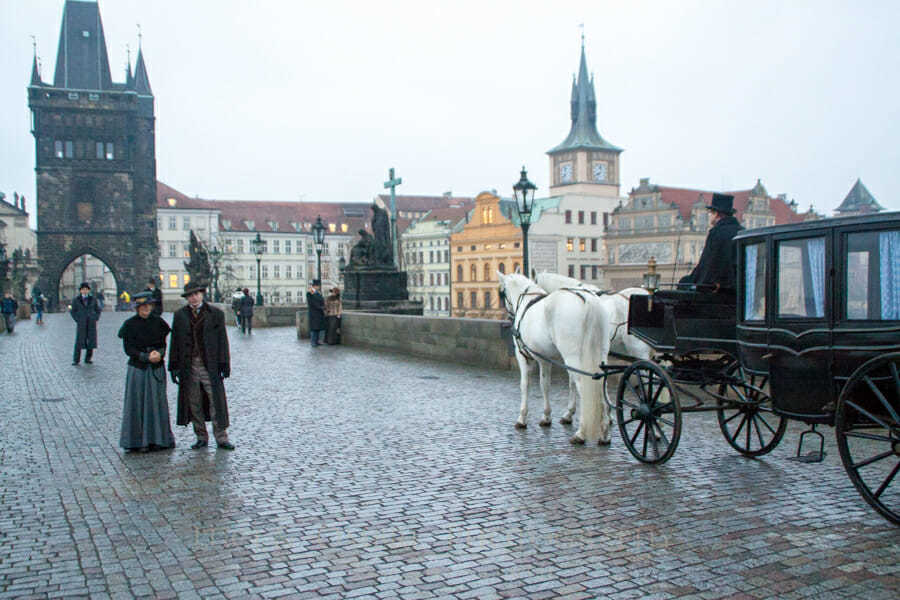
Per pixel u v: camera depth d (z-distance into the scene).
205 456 9.88
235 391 15.86
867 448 9.75
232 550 6.39
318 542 6.57
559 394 14.86
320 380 17.56
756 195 98.75
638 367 9.12
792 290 7.31
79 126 94.88
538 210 108.69
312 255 138.12
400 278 36.34
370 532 6.82
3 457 9.85
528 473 8.75
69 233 95.12
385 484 8.41
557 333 9.88
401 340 24.06
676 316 8.88
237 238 132.00
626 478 8.46
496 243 111.38
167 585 5.68
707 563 5.97
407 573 5.87
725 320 8.95
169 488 8.34
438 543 6.51
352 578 5.79
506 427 11.56
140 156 100.88
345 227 142.75
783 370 7.39
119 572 5.93
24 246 115.81
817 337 6.98
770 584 5.57
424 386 16.28
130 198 96.94
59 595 5.50
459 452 9.90
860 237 6.67
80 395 15.36
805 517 7.05
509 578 5.74
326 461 9.53
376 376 18.19
